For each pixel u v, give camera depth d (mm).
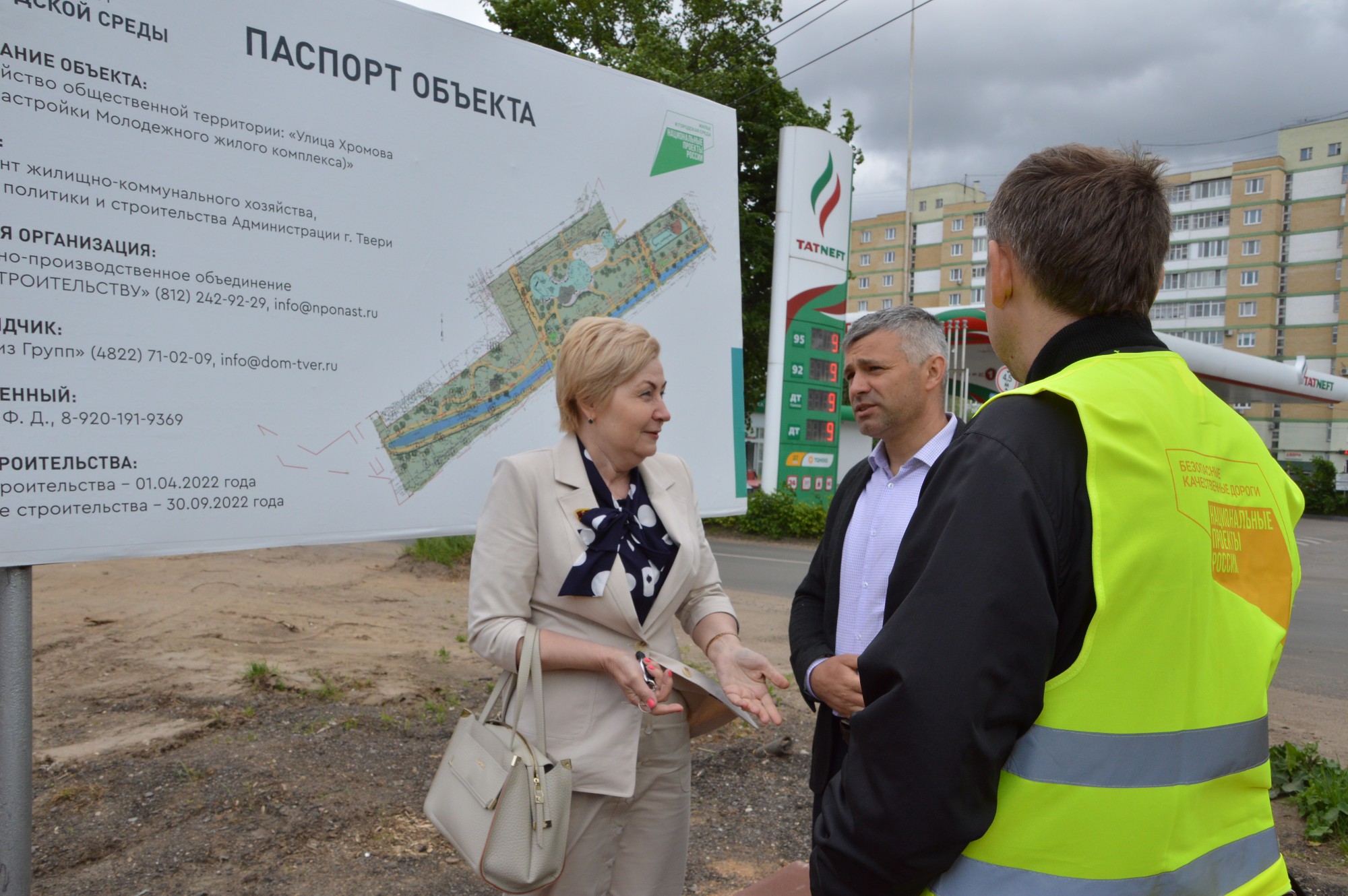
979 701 908
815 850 1073
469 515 2879
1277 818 3332
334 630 5840
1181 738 985
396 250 2680
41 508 2018
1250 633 1081
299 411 2477
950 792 907
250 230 2377
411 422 2725
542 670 1690
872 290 82812
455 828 1576
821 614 2205
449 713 4148
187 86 2258
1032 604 924
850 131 19078
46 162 2025
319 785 3186
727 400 3641
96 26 2098
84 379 2088
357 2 2584
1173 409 1069
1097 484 968
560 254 3090
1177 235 68375
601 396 1746
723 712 1878
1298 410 56344
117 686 4273
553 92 3066
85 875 2498
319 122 2512
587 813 1709
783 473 14836
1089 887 949
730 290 3648
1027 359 1219
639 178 3320
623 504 1837
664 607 1803
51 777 3137
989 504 967
